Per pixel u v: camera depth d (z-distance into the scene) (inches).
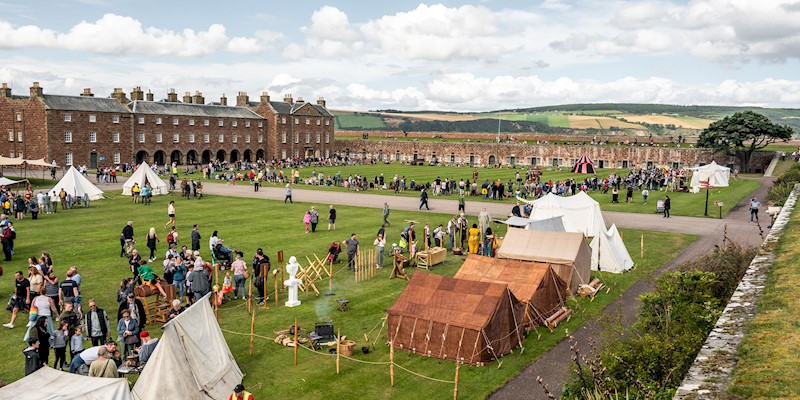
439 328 797.2
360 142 5516.7
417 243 1496.1
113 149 3909.9
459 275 979.9
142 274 933.2
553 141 5187.0
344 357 793.6
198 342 657.0
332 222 1701.5
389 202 2351.1
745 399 333.4
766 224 1835.6
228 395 664.4
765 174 3693.4
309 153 5113.2
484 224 1561.3
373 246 1453.0
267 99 4840.1
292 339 837.2
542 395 688.4
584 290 1082.7
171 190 2642.7
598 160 4596.5
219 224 1747.0
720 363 387.9
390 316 834.2
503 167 4527.6
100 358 599.5
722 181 3002.0
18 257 1294.3
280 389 695.1
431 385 714.2
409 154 5300.2
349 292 1079.6
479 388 706.8
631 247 1499.8
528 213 1980.8
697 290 725.9
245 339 846.5
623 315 970.1
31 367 638.5
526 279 942.4
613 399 528.4
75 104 3745.1
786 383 346.0
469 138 5762.8
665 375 563.5
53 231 1603.1
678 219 1952.5
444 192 2672.2
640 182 3107.8
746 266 832.3
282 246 1445.6
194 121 4323.3
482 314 788.6
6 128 3811.5
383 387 706.2
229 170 3791.8
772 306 500.7
